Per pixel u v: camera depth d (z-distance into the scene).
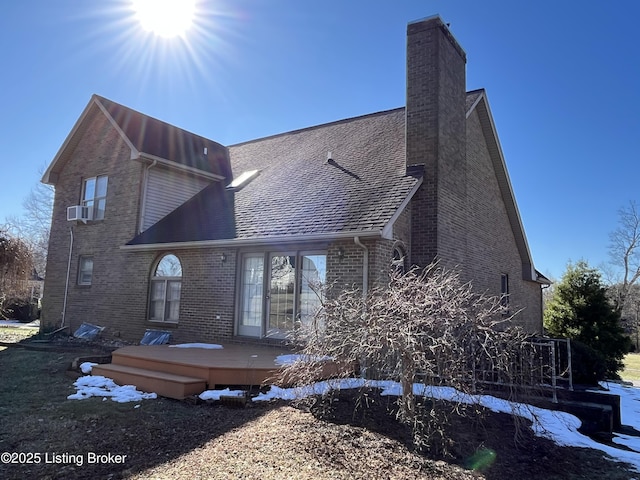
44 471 4.21
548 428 6.05
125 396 6.98
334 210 9.91
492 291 13.69
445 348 5.02
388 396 6.50
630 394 10.84
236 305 10.99
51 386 7.73
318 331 6.16
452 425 5.56
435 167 10.34
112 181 14.87
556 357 8.50
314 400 5.89
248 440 4.92
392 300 5.41
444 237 10.43
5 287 18.30
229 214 12.36
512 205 15.23
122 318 13.54
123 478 4.04
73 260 15.55
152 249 12.61
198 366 7.18
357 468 4.25
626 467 4.97
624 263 35.16
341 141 14.30
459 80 11.96
